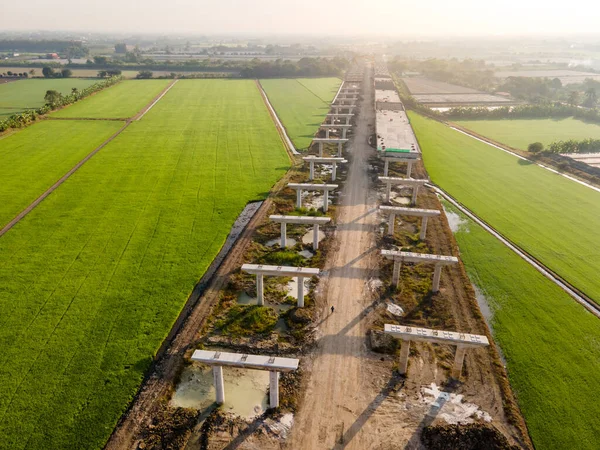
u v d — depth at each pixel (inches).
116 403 1120.2
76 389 1153.4
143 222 2047.2
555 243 1936.5
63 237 1895.9
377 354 1299.2
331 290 1587.1
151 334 1354.6
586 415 1104.8
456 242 1945.1
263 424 1079.0
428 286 1614.2
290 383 1194.6
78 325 1378.0
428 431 1048.2
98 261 1726.1
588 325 1424.7
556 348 1326.3
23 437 1022.4
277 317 1455.5
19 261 1711.4
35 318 1402.6
